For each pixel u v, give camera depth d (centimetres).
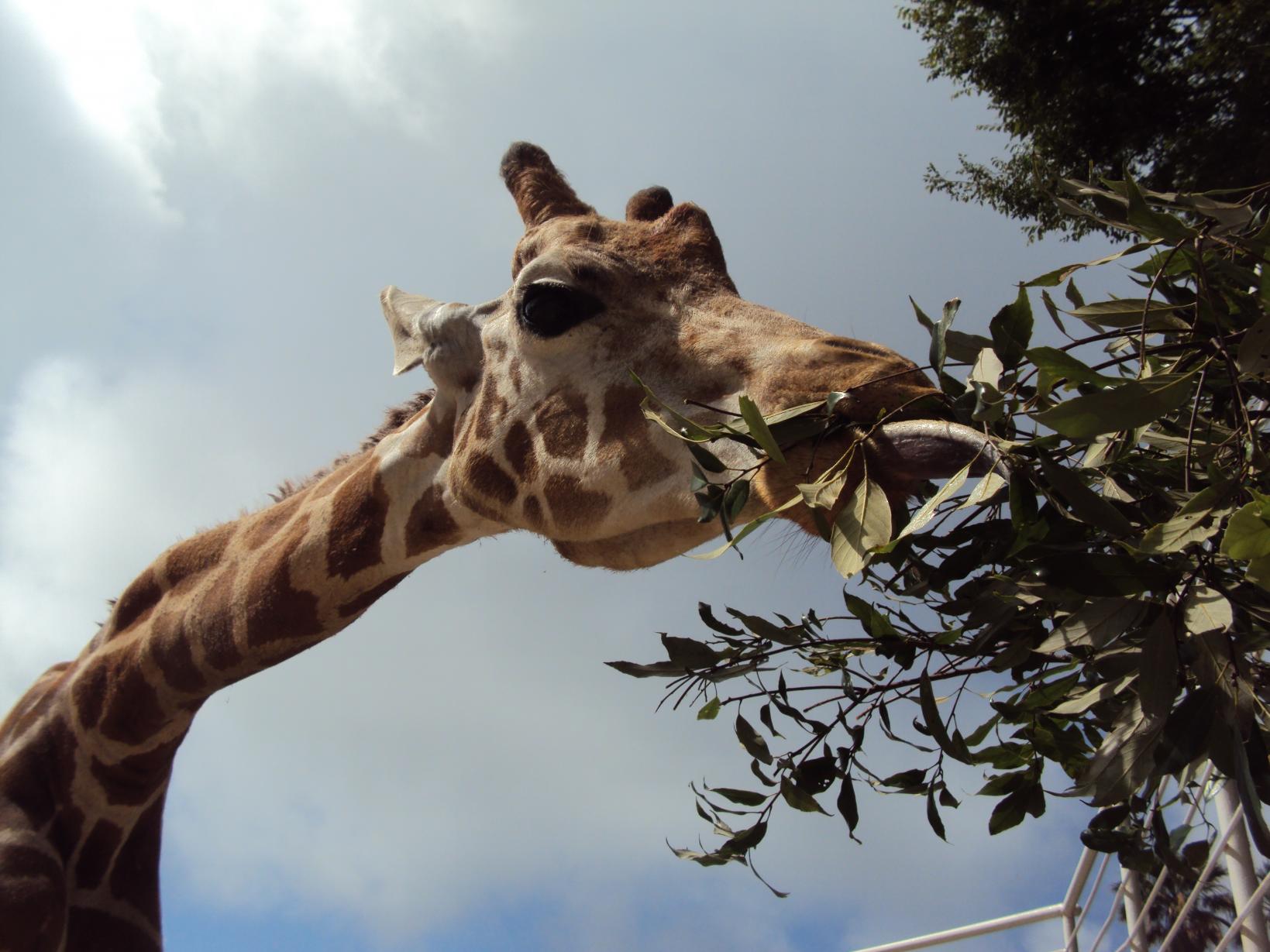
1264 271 185
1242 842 379
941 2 825
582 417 312
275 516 394
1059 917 520
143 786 392
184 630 380
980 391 212
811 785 241
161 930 397
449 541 363
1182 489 224
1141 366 215
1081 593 189
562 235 335
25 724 396
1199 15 739
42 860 360
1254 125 698
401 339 387
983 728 246
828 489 228
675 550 308
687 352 298
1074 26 762
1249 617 201
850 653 256
